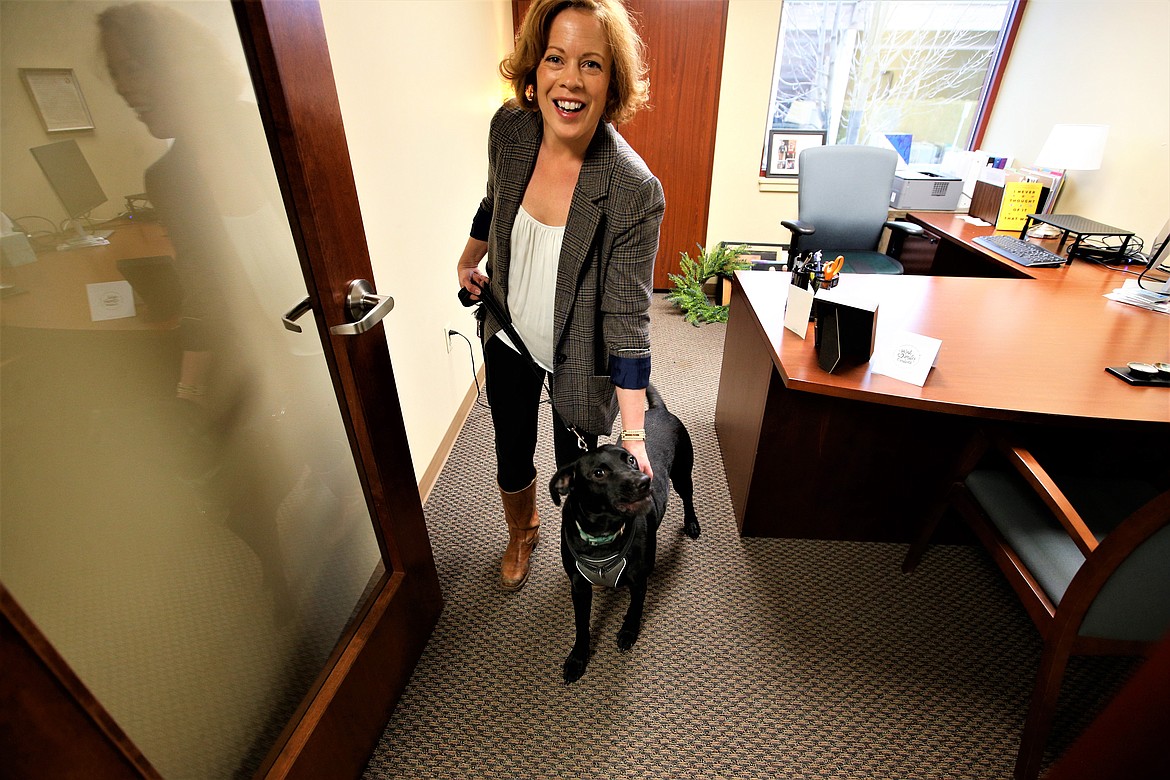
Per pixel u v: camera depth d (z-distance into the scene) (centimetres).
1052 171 285
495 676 141
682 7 306
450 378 228
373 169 156
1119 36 259
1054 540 120
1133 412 120
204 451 93
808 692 137
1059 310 174
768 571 171
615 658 145
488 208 131
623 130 340
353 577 140
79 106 69
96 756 64
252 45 73
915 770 122
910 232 286
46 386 67
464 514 193
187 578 91
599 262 112
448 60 218
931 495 170
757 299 183
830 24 327
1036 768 115
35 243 65
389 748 126
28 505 66
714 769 122
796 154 357
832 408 158
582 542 125
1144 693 29
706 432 236
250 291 100
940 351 147
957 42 333
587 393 124
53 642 69
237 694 103
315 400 120
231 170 93
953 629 153
